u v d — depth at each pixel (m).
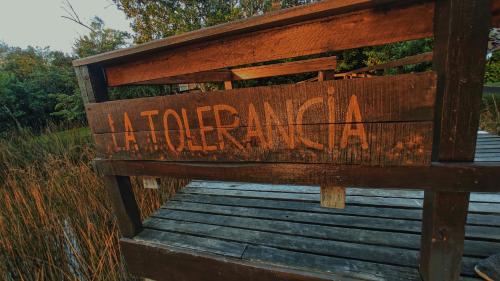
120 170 1.30
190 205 1.83
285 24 0.86
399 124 0.78
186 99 1.05
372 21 0.77
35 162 3.29
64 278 1.89
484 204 1.48
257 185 2.12
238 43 0.95
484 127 4.37
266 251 1.24
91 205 2.47
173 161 1.15
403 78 0.74
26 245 2.06
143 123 1.17
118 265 1.87
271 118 0.92
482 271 0.94
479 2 0.64
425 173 0.79
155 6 6.82
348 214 1.50
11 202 2.51
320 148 0.88
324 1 0.75
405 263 1.06
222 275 1.23
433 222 0.84
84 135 4.14
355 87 0.80
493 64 6.00
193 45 1.04
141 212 2.33
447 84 0.71
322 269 1.08
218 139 1.03
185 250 1.31
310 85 0.84
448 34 0.68
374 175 0.84
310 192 1.88
